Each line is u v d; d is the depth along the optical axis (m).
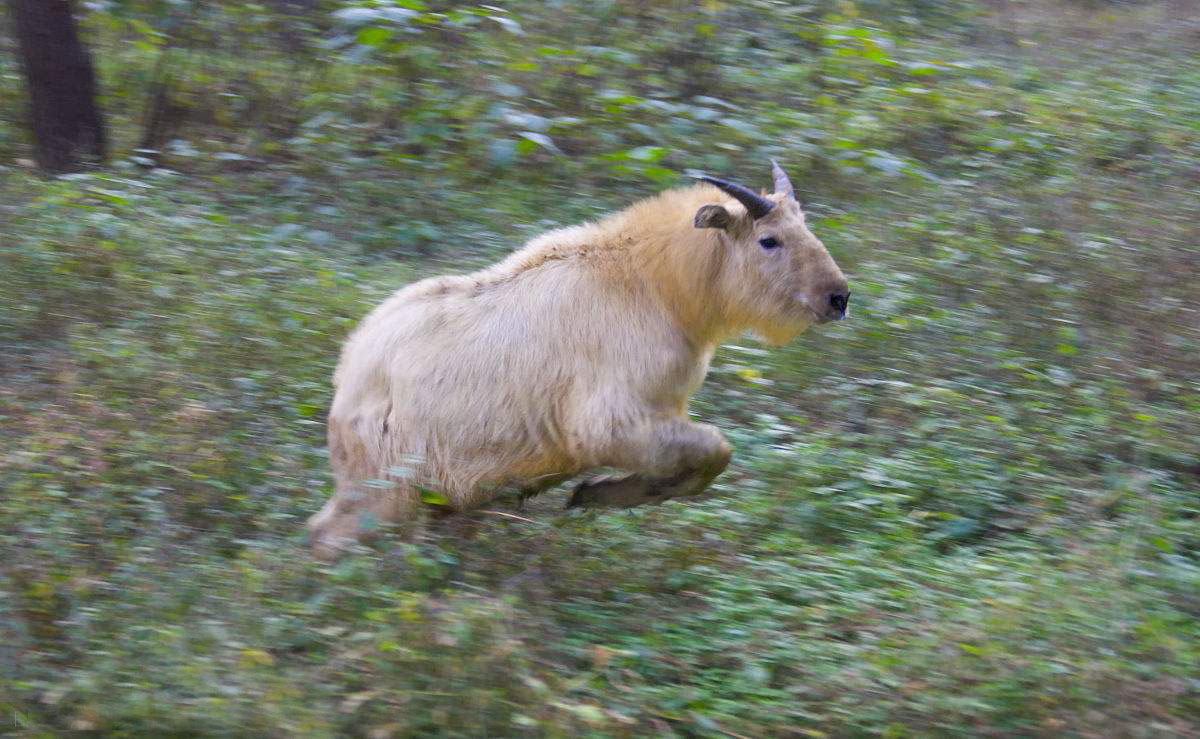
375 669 7.18
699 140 17.20
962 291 14.25
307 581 8.26
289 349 11.98
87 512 9.05
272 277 13.54
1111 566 9.13
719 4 20.39
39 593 7.87
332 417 9.30
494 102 17.16
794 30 20.88
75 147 16.77
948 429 11.81
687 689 7.77
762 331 9.91
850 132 17.98
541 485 9.51
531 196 16.14
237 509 9.58
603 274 9.29
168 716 6.55
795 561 9.72
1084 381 12.66
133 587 7.93
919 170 17.14
